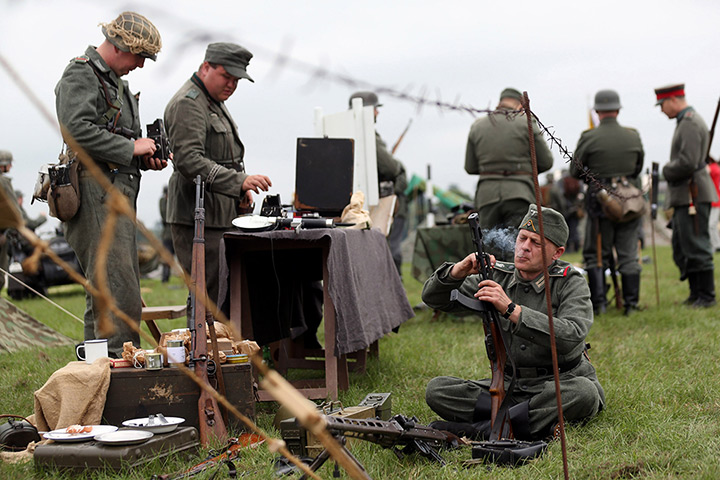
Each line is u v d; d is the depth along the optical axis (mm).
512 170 7855
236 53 5211
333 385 4680
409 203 19406
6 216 1276
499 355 3596
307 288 6410
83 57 4508
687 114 8469
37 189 4469
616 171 8180
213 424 3666
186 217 5301
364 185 7164
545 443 3412
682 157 8414
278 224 4730
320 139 5621
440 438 3385
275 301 5492
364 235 5262
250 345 4035
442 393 3943
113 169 4586
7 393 4949
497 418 3561
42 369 5695
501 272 4031
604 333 6930
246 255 5078
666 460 3270
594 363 5480
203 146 5211
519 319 3543
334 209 5539
